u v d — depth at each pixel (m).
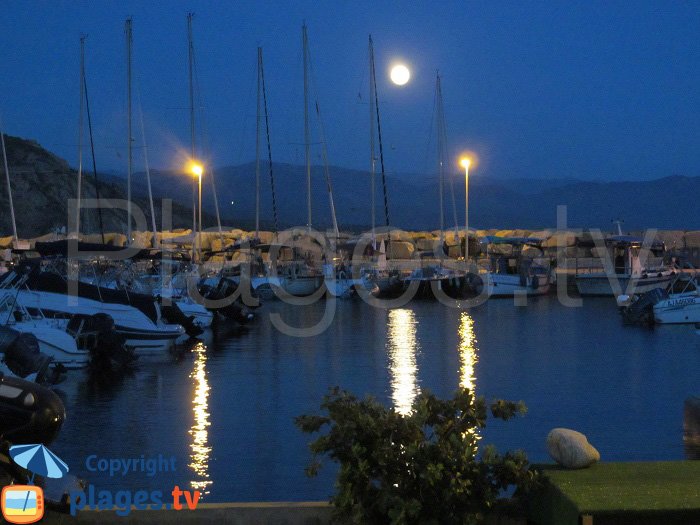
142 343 28.17
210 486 12.49
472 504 6.00
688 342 32.44
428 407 6.46
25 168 101.19
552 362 26.84
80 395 20.56
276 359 27.42
